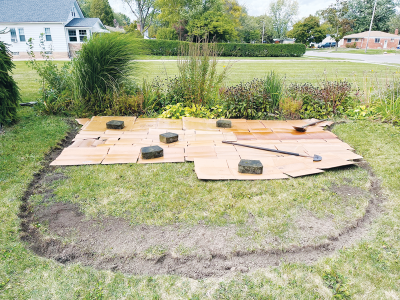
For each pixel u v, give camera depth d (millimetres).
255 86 5758
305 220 2561
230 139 4387
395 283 1927
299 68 15586
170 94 5867
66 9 23766
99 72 5539
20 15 22766
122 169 3406
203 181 3184
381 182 3250
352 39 54375
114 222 2496
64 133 4633
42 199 2809
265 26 56812
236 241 2295
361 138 4555
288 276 1992
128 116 5395
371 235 2404
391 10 56938
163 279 1965
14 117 4980
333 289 1894
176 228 2432
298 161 3682
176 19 31375
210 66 5812
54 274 1984
